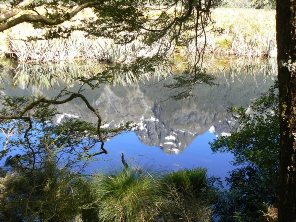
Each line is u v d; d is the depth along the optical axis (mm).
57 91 16031
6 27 3082
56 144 5816
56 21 3365
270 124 5316
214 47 22375
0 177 4938
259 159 4910
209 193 5754
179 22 5781
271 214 4281
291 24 2355
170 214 5191
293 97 2420
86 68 18328
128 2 4641
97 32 5277
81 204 4629
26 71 18328
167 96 16688
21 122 6121
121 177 5438
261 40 22875
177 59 17391
